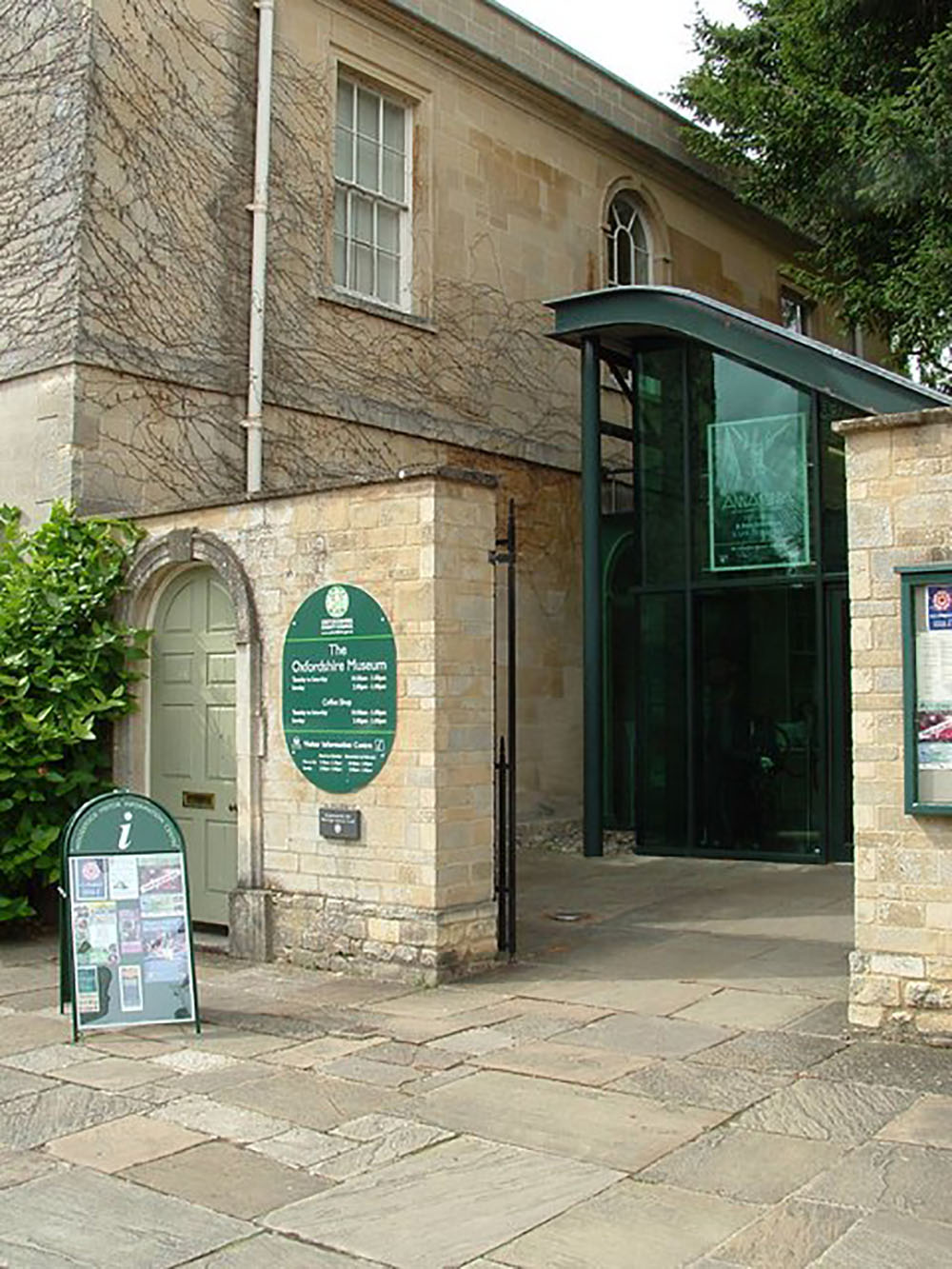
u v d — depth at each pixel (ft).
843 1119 18.38
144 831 24.11
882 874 22.29
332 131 43.39
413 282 46.52
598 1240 14.69
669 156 57.11
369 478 27.89
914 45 49.19
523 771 49.11
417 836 27.02
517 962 28.60
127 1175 16.84
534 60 51.01
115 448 36.40
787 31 52.03
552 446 51.62
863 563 22.66
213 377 39.24
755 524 43.73
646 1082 20.10
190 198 38.88
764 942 30.27
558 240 52.47
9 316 36.91
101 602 32.73
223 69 40.09
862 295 50.70
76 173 35.96
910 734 21.89
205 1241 14.89
